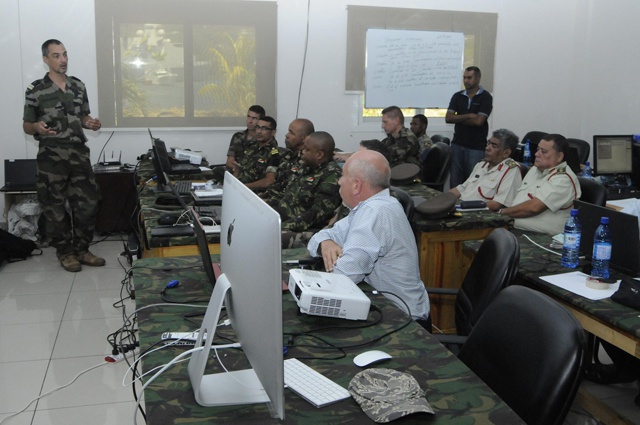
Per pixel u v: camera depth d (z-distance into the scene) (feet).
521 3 22.30
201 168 15.93
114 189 17.87
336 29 20.66
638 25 20.25
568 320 4.66
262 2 19.75
